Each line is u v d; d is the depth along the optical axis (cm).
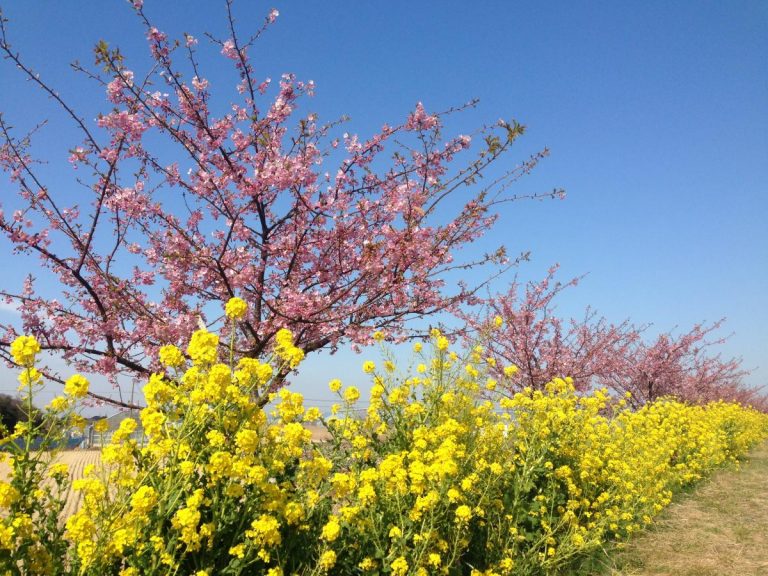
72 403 258
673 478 766
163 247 561
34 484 240
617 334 1214
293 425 304
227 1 525
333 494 317
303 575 276
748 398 2536
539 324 1073
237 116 588
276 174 516
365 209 574
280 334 311
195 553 250
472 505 382
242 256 543
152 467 252
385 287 551
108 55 451
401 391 439
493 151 524
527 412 509
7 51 438
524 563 400
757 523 625
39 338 502
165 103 529
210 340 293
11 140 480
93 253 537
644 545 536
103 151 495
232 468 254
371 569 302
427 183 596
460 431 406
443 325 606
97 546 222
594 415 674
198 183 550
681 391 1697
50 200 496
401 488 333
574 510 501
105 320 510
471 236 621
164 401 280
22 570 221
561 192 583
